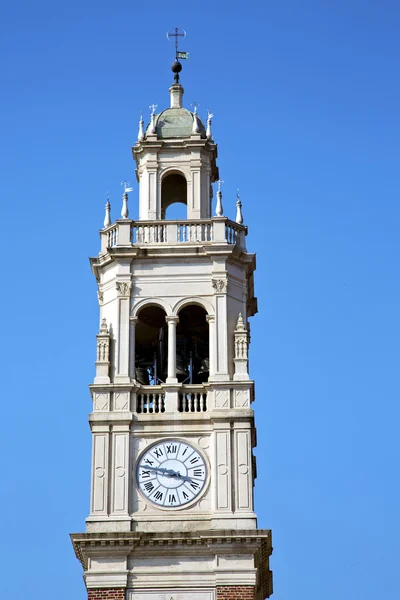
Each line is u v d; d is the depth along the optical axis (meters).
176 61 86.31
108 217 80.38
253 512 72.44
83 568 73.69
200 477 73.50
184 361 78.06
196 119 83.00
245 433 73.94
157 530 72.25
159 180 81.25
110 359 76.19
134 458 74.00
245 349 76.06
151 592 71.00
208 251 77.75
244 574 70.88
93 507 72.88
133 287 77.62
